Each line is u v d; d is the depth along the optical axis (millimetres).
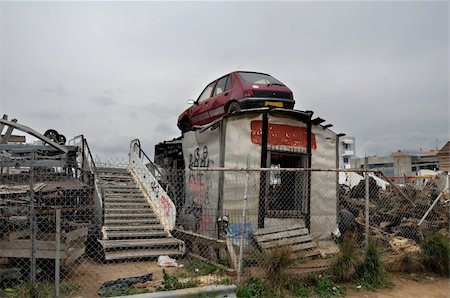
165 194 10516
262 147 9055
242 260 6535
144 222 10289
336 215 9781
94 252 8477
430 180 16859
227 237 7430
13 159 7402
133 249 8820
